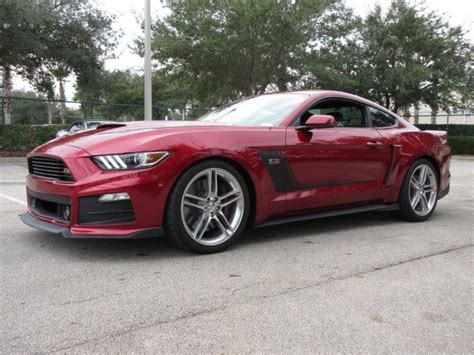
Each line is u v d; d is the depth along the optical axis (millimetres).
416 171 5043
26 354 2025
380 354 2090
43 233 4188
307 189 4055
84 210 3209
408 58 25141
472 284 3002
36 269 3160
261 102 4570
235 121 4270
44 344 2113
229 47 18188
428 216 5113
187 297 2689
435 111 27297
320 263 3402
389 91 25391
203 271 3160
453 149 22750
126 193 3193
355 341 2201
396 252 3742
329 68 20922
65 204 3324
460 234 4426
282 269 3242
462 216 5434
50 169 3525
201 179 3533
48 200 3482
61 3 17922
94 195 3186
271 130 3863
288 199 3914
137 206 3236
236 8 17734
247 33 18484
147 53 14695
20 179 9312
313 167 4059
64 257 3447
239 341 2172
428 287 2936
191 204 3451
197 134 3475
